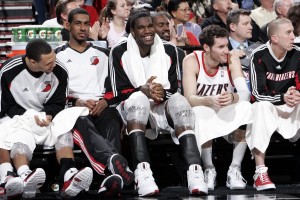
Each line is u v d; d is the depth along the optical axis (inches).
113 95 502.0
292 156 530.6
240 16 591.5
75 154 499.8
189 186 460.4
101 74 524.7
